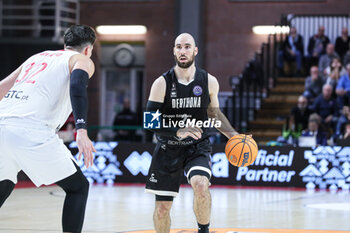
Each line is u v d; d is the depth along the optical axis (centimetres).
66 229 714
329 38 3244
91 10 3600
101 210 1482
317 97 2667
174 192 904
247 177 2217
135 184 2275
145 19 3566
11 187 735
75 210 717
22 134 698
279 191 2047
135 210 1486
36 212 1436
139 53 3597
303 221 1292
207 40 3506
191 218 1331
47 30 3459
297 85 3041
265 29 3441
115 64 3600
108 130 3089
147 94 3559
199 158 895
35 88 720
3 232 1120
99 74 3609
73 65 731
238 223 1252
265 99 3000
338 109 2644
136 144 2297
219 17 3497
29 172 718
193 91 898
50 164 707
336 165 2159
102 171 2317
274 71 3059
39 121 711
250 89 3231
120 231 1130
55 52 757
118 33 3594
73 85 693
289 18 3359
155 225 916
